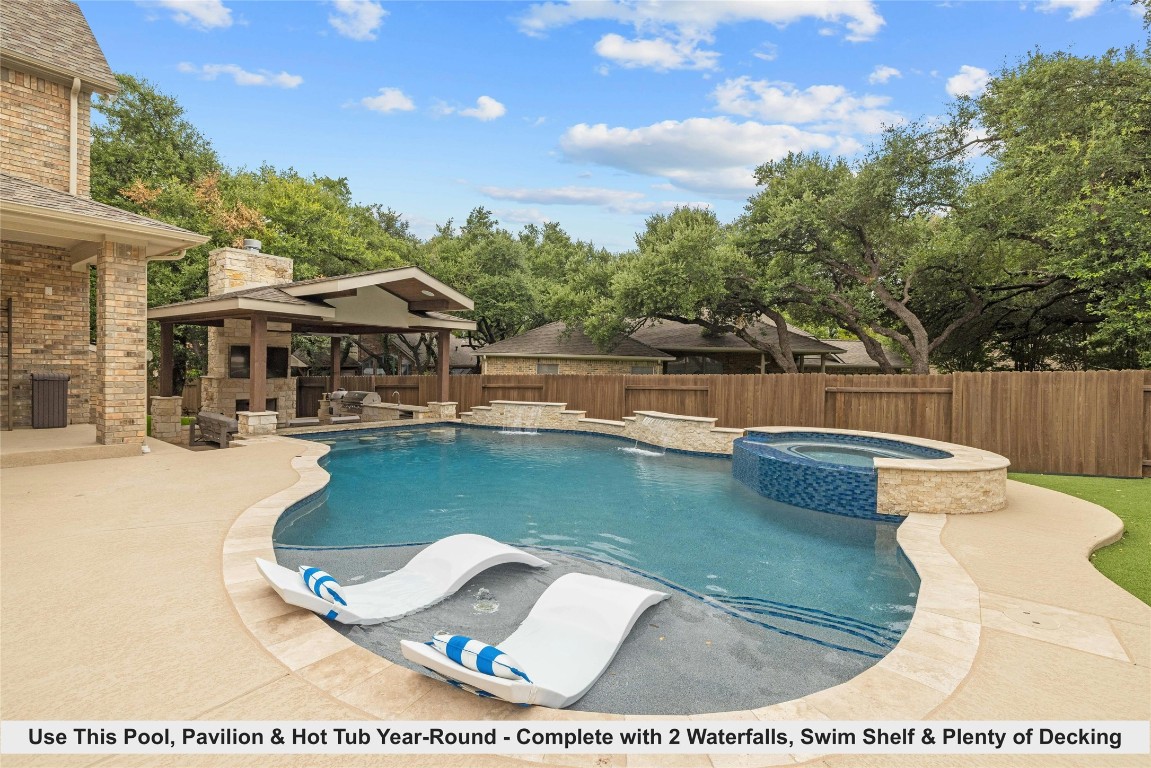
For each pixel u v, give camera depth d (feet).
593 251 142.82
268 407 54.03
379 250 114.11
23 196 28.99
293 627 12.17
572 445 49.11
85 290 41.32
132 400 33.63
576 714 9.46
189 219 72.64
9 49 35.06
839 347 95.61
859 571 19.34
